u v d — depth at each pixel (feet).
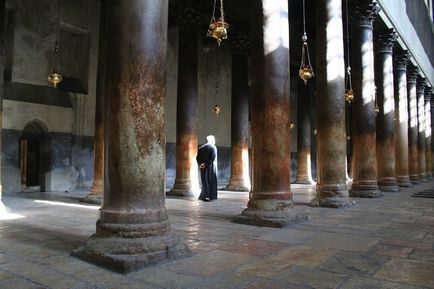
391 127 56.54
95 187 36.40
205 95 73.56
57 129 51.83
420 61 85.71
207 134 73.97
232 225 23.93
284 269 14.26
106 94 16.21
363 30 47.16
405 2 68.80
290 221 23.89
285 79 25.91
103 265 14.46
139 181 15.62
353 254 16.56
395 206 35.19
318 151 35.60
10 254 16.10
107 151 16.08
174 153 67.21
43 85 51.19
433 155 115.24
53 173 51.21
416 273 13.82
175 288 12.21
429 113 102.17
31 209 30.83
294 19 56.80
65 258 15.56
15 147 47.52
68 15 53.67
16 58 48.39
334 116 35.09
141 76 15.69
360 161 45.70
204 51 73.56
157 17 16.16
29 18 49.73
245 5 51.11
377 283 12.71
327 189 34.63
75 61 55.93
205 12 49.44
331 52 35.99
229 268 14.37
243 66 55.06
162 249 15.17
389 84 56.75
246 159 54.54
